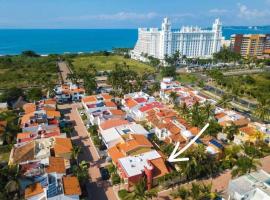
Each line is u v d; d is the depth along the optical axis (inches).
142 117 4254.4
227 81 6545.3
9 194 2282.2
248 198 2314.2
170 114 4057.6
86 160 3063.5
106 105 4404.5
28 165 2610.7
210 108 4119.1
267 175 2564.0
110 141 3166.8
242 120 3946.9
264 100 4333.2
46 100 4682.6
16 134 3516.2
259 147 3346.5
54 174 2488.9
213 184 2635.3
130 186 2480.3
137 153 2918.3
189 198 2315.5
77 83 6338.6
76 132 3838.6
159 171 2625.5
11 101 4992.6
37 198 2220.7
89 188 2571.4
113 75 6358.3
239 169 2581.2
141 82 5994.1
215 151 3021.7
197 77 7795.3
